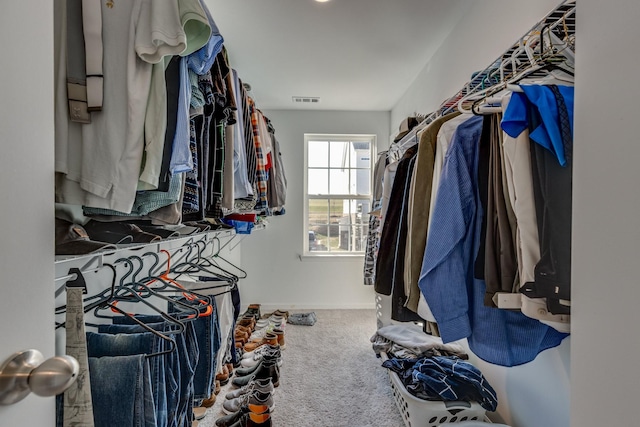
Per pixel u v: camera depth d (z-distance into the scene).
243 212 1.94
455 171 1.00
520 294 0.81
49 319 0.47
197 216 1.09
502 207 0.87
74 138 0.70
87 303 1.07
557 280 0.71
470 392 1.47
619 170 0.43
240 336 2.56
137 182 0.74
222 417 1.63
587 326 0.48
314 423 1.66
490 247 0.89
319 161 3.75
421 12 1.90
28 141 0.43
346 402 1.84
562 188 0.71
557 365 1.17
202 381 1.20
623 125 0.43
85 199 0.71
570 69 0.89
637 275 0.40
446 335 0.93
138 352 0.82
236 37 2.15
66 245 0.68
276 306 3.62
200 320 1.23
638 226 0.40
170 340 0.80
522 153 0.78
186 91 0.85
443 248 0.95
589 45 0.49
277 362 2.05
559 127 0.72
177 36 0.72
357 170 3.77
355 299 3.67
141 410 0.73
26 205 0.43
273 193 2.56
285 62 2.51
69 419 0.61
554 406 1.19
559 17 0.99
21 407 0.42
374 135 3.66
